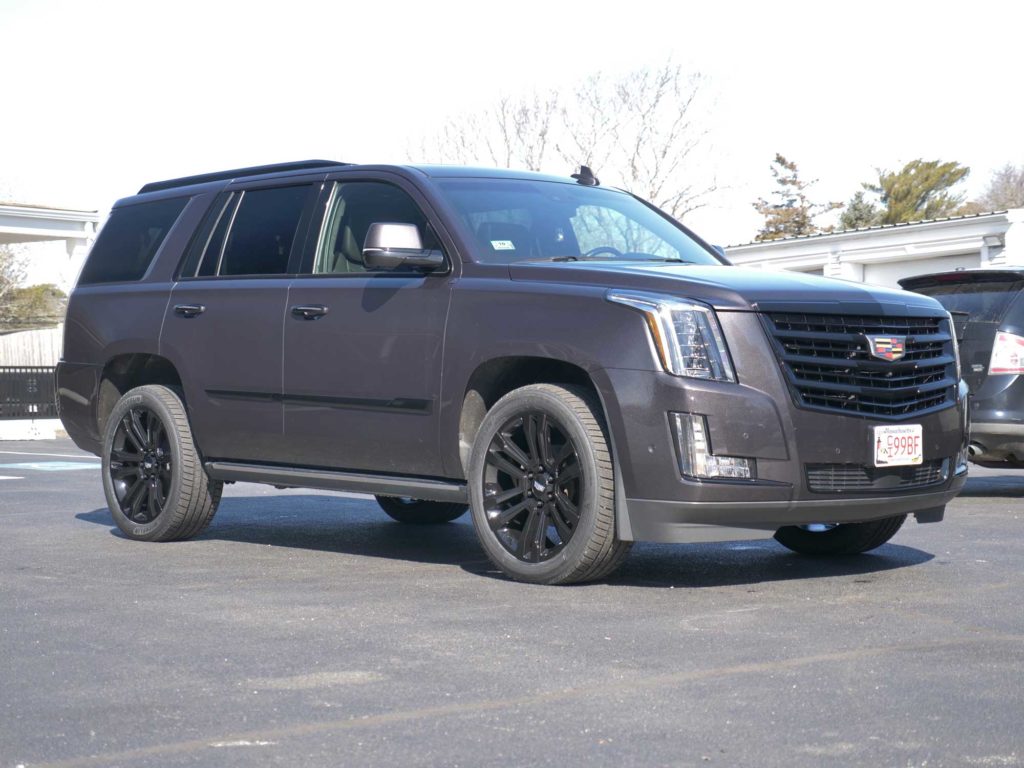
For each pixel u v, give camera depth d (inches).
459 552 265.9
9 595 213.6
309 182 268.7
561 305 217.6
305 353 252.5
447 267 235.9
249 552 265.4
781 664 160.4
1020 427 362.0
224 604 204.1
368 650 169.9
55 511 343.9
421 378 234.2
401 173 252.7
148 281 290.8
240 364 264.4
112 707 143.4
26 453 644.7
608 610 196.4
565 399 215.6
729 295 209.6
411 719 137.5
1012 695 145.5
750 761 122.7
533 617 191.2
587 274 220.2
